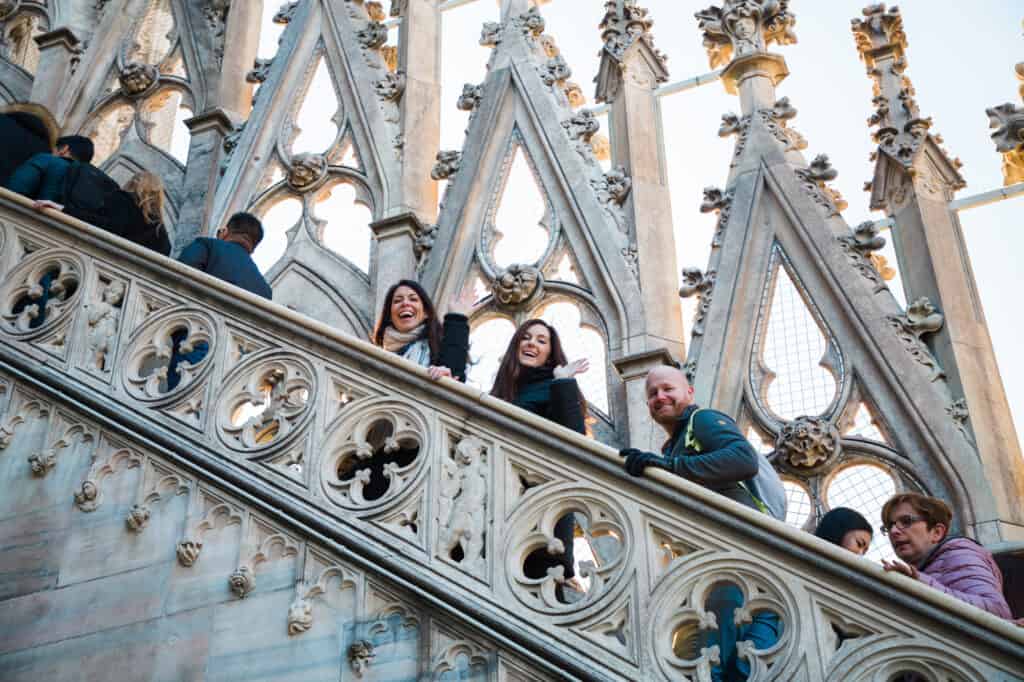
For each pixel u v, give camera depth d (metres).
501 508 6.00
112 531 6.65
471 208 9.88
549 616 5.62
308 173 10.48
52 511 6.83
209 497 6.56
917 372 8.16
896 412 8.12
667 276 9.16
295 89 11.09
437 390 6.39
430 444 6.29
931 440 7.89
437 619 5.82
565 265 9.52
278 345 6.94
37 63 12.57
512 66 10.45
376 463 6.70
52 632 6.44
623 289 9.09
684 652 5.90
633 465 5.75
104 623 6.37
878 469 8.02
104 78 11.77
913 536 5.93
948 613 4.96
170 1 11.97
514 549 5.85
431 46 11.04
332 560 6.15
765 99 9.67
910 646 5.01
